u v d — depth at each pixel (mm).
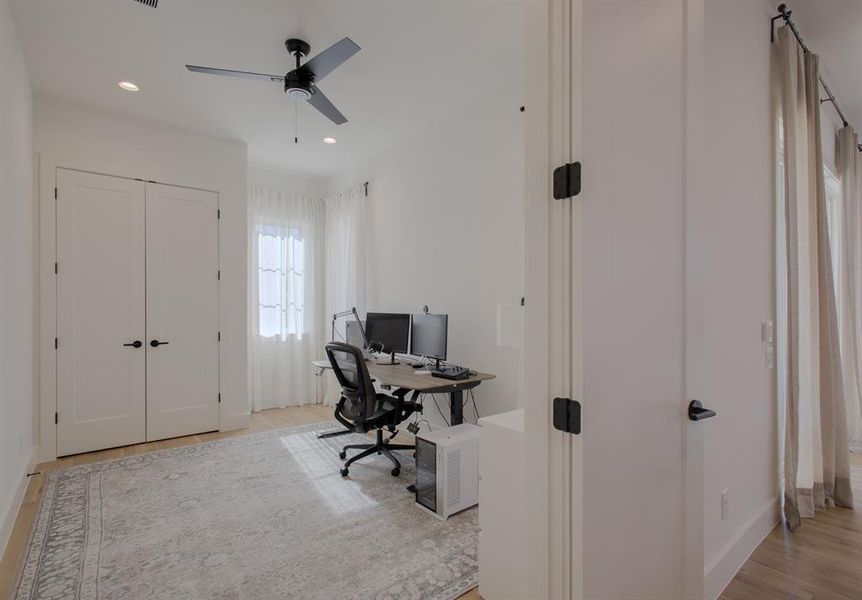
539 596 1118
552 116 1066
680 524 1397
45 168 3293
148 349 3732
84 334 3447
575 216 1019
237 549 2096
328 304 5367
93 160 3502
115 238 3592
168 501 2605
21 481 2604
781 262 2504
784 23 2420
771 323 2275
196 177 4000
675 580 1381
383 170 4543
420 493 2564
